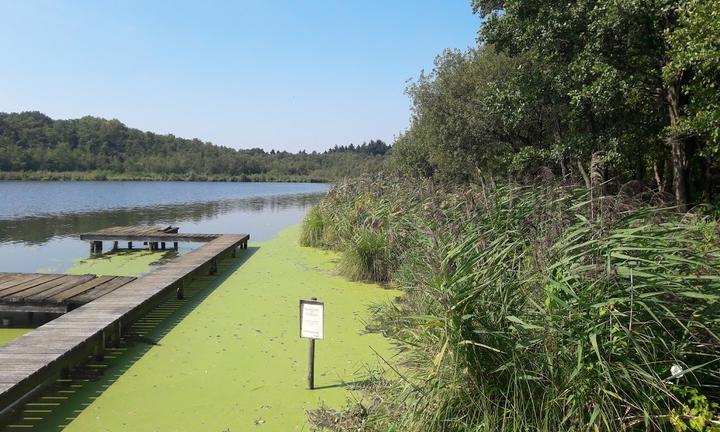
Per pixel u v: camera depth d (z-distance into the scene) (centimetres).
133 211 2616
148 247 1423
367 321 627
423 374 349
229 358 504
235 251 1202
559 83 1064
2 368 388
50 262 1144
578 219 409
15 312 670
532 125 1398
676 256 315
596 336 288
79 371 468
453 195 855
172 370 473
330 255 1167
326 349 529
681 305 303
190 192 4828
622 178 1154
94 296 632
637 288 297
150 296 623
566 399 286
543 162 1184
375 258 870
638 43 978
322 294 779
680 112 1001
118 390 428
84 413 387
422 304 451
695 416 265
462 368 309
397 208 1021
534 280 332
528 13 1127
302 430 360
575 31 1039
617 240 330
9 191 4078
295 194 4809
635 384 283
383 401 353
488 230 482
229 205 3231
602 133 1086
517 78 1178
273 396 416
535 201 497
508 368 300
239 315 661
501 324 323
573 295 285
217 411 390
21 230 1733
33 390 427
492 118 1412
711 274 321
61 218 2173
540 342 306
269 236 1614
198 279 897
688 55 731
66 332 481
